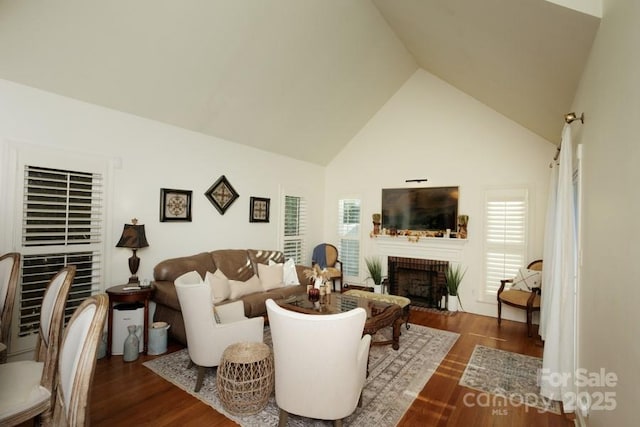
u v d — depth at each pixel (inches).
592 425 72.9
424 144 217.9
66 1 92.5
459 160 204.4
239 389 87.1
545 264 143.7
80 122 122.2
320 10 137.3
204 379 105.7
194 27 116.0
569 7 68.1
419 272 218.7
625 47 53.1
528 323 154.3
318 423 84.7
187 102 145.7
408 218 222.1
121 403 91.9
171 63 124.7
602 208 68.1
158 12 106.0
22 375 63.9
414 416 89.4
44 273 114.5
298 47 147.8
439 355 131.4
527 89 127.6
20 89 107.4
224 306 122.6
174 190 154.0
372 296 166.7
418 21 138.8
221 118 164.4
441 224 208.8
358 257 245.8
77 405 42.4
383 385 106.0
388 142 233.0
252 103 164.9
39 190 113.7
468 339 150.5
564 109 125.0
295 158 231.9
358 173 246.5
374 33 168.4
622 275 53.4
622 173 54.4
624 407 50.9
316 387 72.4
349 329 69.8
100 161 128.2
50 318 65.3
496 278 189.5
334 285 243.1
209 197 171.6
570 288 95.1
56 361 60.6
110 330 121.4
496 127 193.0
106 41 107.1
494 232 191.2
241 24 123.7
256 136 190.9
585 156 89.4
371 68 191.6
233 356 91.4
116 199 133.6
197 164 165.9
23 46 98.1
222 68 137.5
